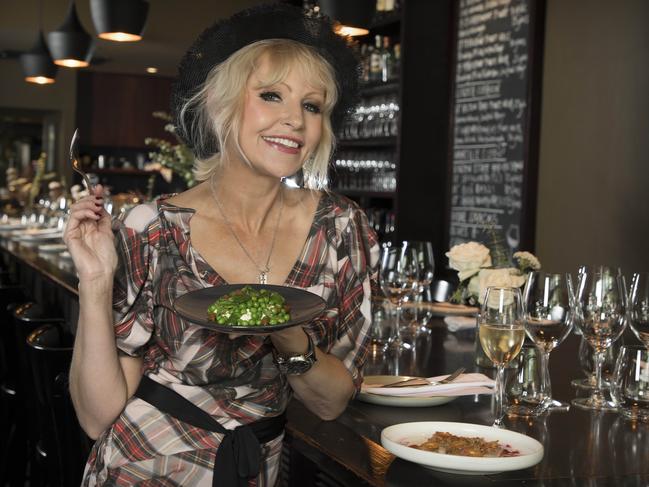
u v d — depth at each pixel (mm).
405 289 2459
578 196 5051
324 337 1656
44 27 8273
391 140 6137
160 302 1600
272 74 1592
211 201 1690
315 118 1656
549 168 5270
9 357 3578
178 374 1589
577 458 1524
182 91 1729
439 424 1598
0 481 3508
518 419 1767
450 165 5953
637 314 1953
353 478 1633
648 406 1772
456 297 2867
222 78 1620
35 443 2902
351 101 1791
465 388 1855
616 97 4781
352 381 1690
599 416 1804
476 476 1433
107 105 11008
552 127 5242
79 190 6750
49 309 4754
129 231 1610
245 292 1459
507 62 5465
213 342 1562
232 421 1594
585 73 4996
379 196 6312
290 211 1724
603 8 4867
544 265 5309
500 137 5527
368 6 4406
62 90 10852
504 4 5469
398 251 2498
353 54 1747
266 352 1588
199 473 1567
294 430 1674
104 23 5434
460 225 5859
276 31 1656
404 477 1432
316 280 1694
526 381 1807
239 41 1643
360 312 1739
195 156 1769
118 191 11359
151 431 1575
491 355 1722
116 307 1573
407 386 1864
